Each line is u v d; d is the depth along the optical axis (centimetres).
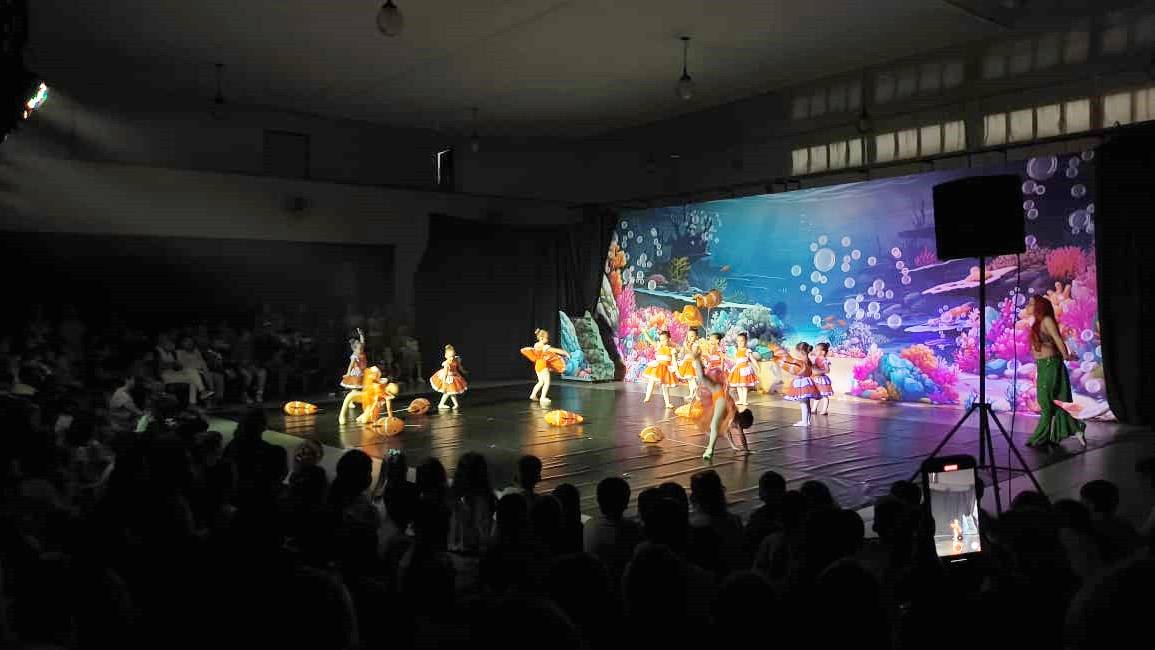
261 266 1430
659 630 250
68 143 1293
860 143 1273
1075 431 826
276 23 1036
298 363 1372
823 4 975
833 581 231
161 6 977
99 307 1261
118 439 548
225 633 239
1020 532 294
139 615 271
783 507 344
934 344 1155
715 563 345
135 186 1284
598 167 1742
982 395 568
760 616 232
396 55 1171
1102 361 979
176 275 1338
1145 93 966
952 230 593
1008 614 231
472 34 1078
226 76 1284
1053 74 1055
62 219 1216
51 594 296
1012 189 574
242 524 290
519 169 1758
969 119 1142
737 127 1460
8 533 316
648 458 827
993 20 1034
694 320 1458
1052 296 1032
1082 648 187
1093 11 1006
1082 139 1023
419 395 1366
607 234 1633
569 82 1317
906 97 1216
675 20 1030
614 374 1595
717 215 1431
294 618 220
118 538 319
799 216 1311
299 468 496
